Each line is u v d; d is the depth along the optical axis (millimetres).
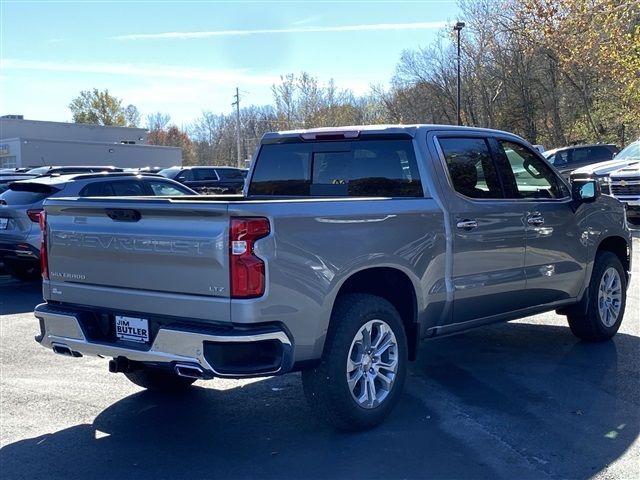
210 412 5289
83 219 4691
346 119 60469
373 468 4195
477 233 5449
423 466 4207
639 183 17047
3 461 4395
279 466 4258
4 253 10508
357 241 4543
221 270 4031
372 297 4781
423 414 5090
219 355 4043
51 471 4242
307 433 4797
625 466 4176
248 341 3986
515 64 44906
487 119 48094
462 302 5387
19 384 6031
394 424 4895
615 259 7105
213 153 81688
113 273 4543
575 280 6574
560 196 6523
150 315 4375
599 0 19891
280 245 4117
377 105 58781
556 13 20984
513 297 5883
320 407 4574
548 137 46906
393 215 4793
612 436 4641
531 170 6273
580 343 7098
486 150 5832
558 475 4062
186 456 4449
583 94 39812
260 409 5336
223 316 4051
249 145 74188
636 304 8828
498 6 44188
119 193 11039
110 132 61344
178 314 4227
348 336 4531
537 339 7285
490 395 5496
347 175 5742
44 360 6832
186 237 4133
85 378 6215
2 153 47781
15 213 10344
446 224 5207
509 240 5746
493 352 6785
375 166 5566
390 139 5477
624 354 6664
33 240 10344
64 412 5309
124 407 5422
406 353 5008
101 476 4164
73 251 4750
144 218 4355
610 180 17625
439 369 6227
